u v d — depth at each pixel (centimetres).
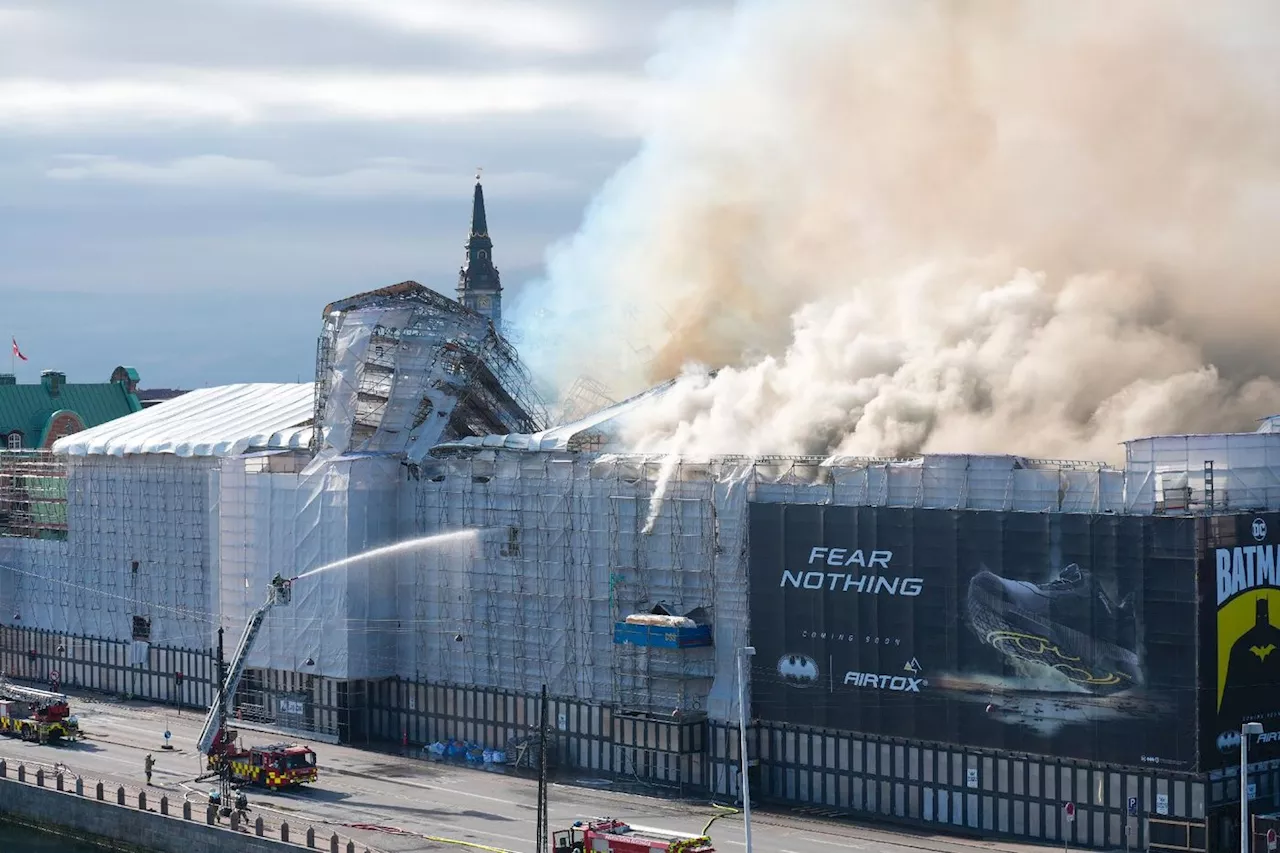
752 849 10875
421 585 14875
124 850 12262
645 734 13125
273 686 15738
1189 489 10662
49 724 15138
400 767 13950
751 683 12394
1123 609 10644
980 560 11231
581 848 10319
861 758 11931
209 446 16588
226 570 16088
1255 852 10150
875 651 11731
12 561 19088
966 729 11312
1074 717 10844
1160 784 10556
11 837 12962
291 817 12000
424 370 15450
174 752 14775
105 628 18025
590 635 13525
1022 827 11144
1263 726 10694
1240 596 10581
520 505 14025
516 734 14138
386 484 15038
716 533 12650
